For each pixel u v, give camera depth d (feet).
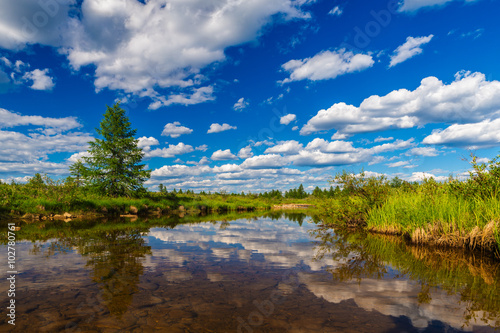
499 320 9.21
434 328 8.64
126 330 8.52
